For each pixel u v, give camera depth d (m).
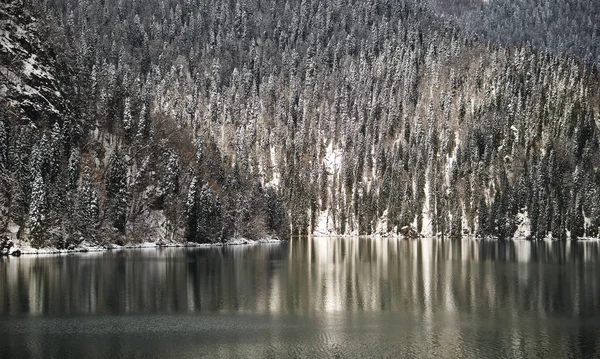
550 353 56.84
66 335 62.19
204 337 62.19
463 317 72.56
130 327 66.19
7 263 122.50
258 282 101.31
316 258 150.50
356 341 61.09
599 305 80.25
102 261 129.75
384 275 112.62
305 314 74.19
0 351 56.03
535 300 84.44
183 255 150.88
